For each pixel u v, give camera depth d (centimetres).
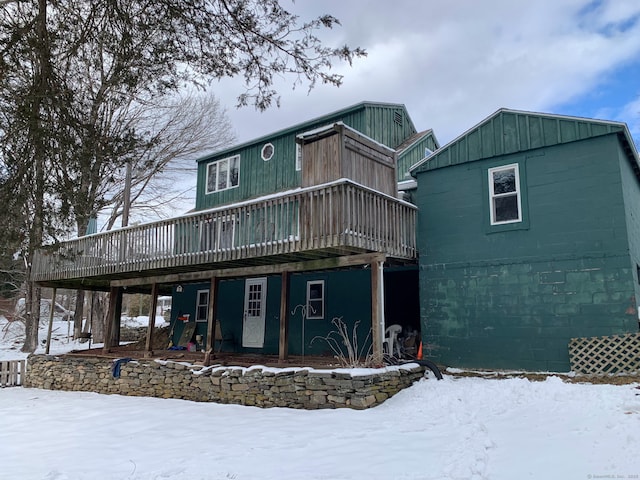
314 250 855
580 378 780
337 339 1185
